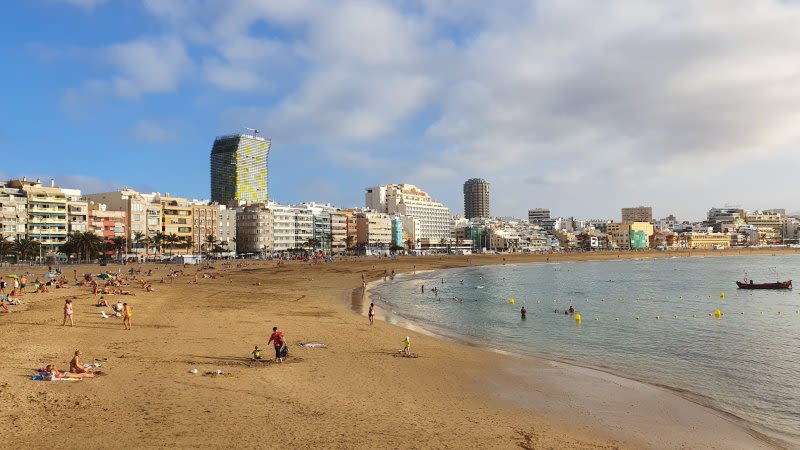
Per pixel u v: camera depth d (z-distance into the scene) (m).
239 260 192.38
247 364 30.97
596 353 41.84
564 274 157.62
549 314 66.69
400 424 21.69
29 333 36.22
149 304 59.53
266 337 41.09
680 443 22.08
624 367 36.72
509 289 106.00
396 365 33.44
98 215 168.38
